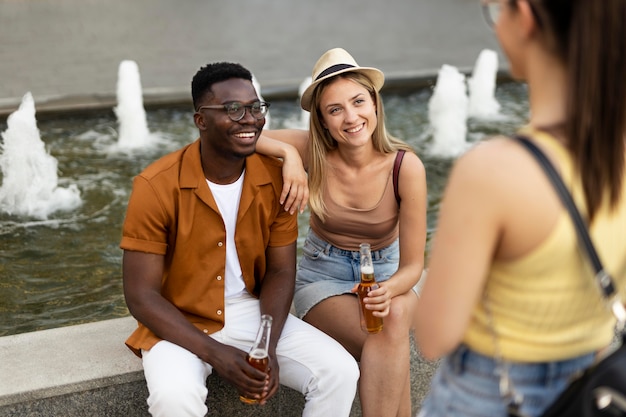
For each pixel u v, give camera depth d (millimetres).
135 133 6840
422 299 1485
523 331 1504
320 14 13406
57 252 4566
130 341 2705
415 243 2877
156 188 2629
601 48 1348
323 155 2994
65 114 7328
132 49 10250
